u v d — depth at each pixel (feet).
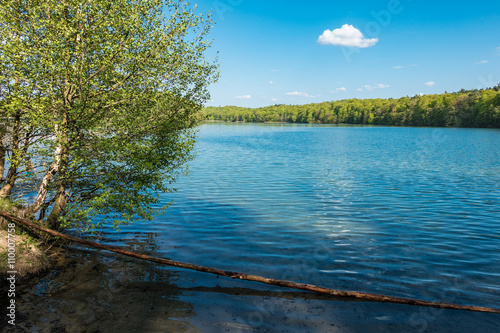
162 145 38.09
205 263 35.24
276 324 24.09
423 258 36.78
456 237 44.01
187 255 37.50
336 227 48.52
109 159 36.58
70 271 32.65
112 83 35.42
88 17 33.53
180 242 41.73
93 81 34.24
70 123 34.24
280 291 29.53
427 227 48.44
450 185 82.74
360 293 27.63
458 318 24.94
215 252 38.50
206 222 50.60
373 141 252.01
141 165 36.06
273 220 52.11
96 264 34.60
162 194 70.64
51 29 31.12
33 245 33.88
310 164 124.98
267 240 42.88
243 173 102.12
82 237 42.39
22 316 24.27
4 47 29.73
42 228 34.65
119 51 33.68
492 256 37.29
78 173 35.83
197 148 197.06
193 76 39.73
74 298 27.35
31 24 31.68
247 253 38.29
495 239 43.01
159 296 28.09
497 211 57.21
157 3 35.63
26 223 34.47
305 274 32.71
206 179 90.79
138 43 33.17
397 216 54.60
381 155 157.17
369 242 42.19
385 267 34.45
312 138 294.66
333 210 58.44
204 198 67.51
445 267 34.40
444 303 26.40
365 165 122.42
